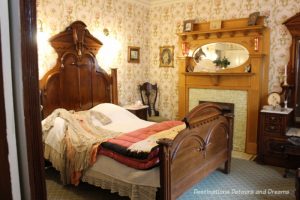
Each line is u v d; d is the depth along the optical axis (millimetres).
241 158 3953
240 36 4203
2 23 656
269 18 3965
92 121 3404
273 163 3631
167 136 2770
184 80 4820
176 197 2266
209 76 4531
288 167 3334
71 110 3652
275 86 4016
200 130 2611
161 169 2109
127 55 4758
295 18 3674
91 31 4059
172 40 4980
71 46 3734
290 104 3879
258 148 3885
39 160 786
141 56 5090
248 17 4133
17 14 712
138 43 4992
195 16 4668
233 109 4363
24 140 750
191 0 4676
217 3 4414
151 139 2629
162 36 5098
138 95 5094
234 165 3660
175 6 4875
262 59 4035
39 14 3371
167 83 5148
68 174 2859
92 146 2648
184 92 4852
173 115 5137
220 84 4457
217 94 4516
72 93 3789
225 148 3266
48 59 3502
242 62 4250
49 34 3502
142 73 5156
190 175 2477
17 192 710
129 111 4289
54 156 2996
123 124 3578
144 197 2291
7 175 670
